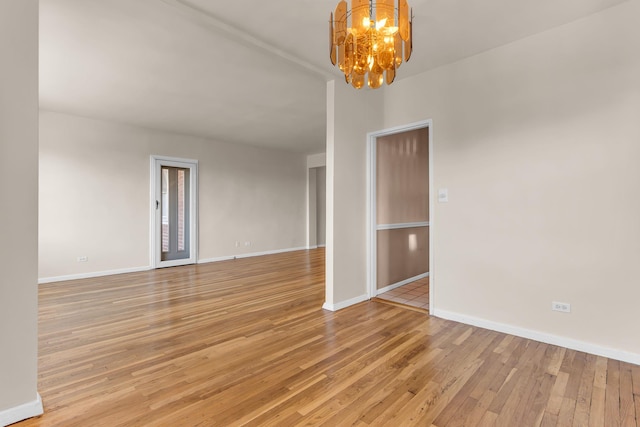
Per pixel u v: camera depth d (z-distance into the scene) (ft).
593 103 7.68
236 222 22.95
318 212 29.91
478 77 9.52
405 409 5.66
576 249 7.94
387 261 13.80
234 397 6.05
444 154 10.26
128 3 7.08
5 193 5.29
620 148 7.36
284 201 26.22
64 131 15.88
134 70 10.71
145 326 9.71
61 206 15.84
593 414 5.51
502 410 5.63
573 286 7.98
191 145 20.56
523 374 6.81
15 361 5.34
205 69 10.68
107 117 16.35
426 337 8.79
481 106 9.46
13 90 5.34
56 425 5.26
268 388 6.34
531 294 8.63
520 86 8.75
